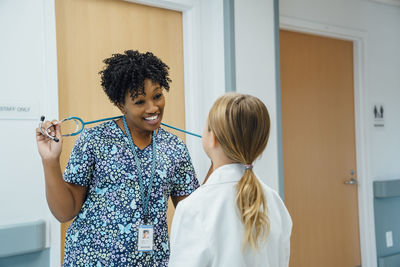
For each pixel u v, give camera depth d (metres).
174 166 1.24
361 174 3.13
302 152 2.81
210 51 2.29
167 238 1.20
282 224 1.03
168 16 2.18
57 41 1.80
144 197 1.14
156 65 1.19
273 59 2.36
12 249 1.59
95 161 1.12
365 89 3.12
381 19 3.27
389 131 3.32
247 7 2.24
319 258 2.89
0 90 1.62
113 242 1.08
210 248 0.88
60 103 1.81
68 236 1.13
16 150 1.65
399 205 3.37
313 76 2.89
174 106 2.21
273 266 0.96
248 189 0.92
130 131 1.19
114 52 1.98
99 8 1.93
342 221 3.05
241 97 0.98
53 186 1.04
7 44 1.63
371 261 3.12
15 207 1.65
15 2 1.65
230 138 0.94
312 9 2.80
